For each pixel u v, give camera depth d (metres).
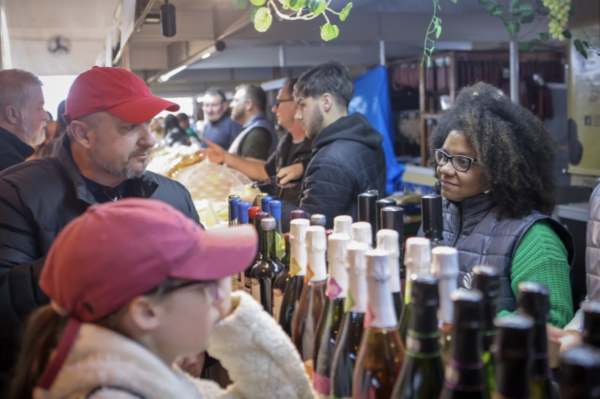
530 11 2.74
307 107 3.02
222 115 6.27
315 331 1.36
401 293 1.41
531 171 1.87
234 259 1.00
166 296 0.94
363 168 2.86
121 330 0.94
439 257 1.00
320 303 1.37
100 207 0.97
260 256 1.73
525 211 1.87
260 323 1.10
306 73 3.04
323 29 2.14
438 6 2.48
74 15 3.95
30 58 3.97
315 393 1.27
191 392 1.09
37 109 3.08
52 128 5.12
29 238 1.82
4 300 1.65
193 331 0.97
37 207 1.82
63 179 1.89
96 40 4.04
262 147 5.00
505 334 0.73
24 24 3.90
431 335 0.92
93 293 0.90
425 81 6.53
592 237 1.99
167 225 0.95
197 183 3.29
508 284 1.83
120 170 1.86
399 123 7.38
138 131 1.85
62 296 0.93
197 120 10.62
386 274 1.00
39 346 0.97
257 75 9.11
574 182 4.25
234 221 1.99
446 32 4.79
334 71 3.01
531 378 0.87
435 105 6.58
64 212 1.85
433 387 0.97
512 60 4.38
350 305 1.09
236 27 3.40
